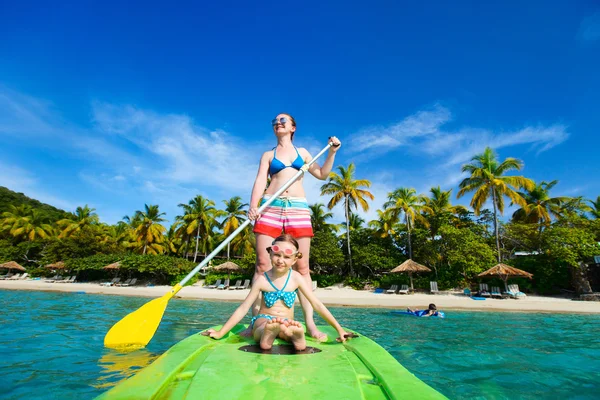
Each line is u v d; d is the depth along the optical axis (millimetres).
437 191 35125
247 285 32500
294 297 2500
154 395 1382
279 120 3562
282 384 1409
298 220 3285
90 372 3025
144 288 30906
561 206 33469
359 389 1393
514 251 32562
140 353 3848
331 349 2221
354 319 10867
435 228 31688
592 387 3039
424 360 4262
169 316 9867
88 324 6652
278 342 2371
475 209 30438
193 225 42125
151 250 46625
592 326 8898
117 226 55938
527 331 7684
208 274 37062
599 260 22469
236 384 1392
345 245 35438
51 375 2924
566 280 23484
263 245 3207
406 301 19406
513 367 3852
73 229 49500
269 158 3531
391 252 32094
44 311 9648
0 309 9828
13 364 3297
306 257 3260
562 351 4961
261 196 3352
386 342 5891
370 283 30766
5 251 46406
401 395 1375
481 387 3025
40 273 41562
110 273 38750
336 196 34281
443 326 8773
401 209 32156
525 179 28359
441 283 27312
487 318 11406
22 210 54094
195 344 2244
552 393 2859
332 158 3625
